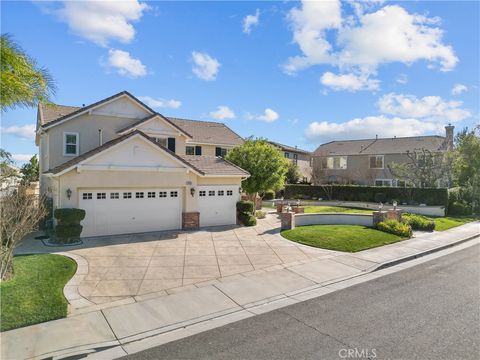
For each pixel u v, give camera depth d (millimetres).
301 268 10680
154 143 15594
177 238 14516
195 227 16938
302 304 7848
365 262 11547
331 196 33250
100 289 8492
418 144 39594
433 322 6801
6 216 9969
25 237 14367
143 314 7152
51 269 9664
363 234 15297
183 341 6066
